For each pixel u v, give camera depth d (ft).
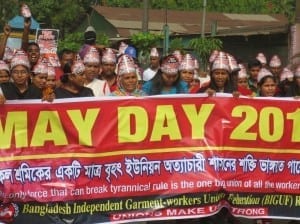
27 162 20.68
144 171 21.39
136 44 67.87
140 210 21.35
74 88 22.33
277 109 22.24
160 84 23.65
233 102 21.97
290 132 22.35
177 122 21.59
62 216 20.89
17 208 20.62
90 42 30.63
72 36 105.50
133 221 21.33
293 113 22.30
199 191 21.68
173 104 21.57
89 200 21.02
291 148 22.38
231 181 21.97
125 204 21.27
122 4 175.94
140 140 21.34
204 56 78.74
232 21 138.62
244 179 22.07
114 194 21.16
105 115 21.11
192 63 25.61
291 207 22.39
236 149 22.03
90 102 20.99
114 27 128.16
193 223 23.94
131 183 21.27
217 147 21.84
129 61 22.82
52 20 183.21
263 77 25.05
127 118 21.25
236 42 86.38
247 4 168.14
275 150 22.26
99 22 139.74
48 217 20.79
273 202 22.31
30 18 29.25
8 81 22.93
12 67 21.85
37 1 181.16
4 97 20.92
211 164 21.79
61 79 22.67
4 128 20.56
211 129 21.84
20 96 21.97
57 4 182.50
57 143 20.86
